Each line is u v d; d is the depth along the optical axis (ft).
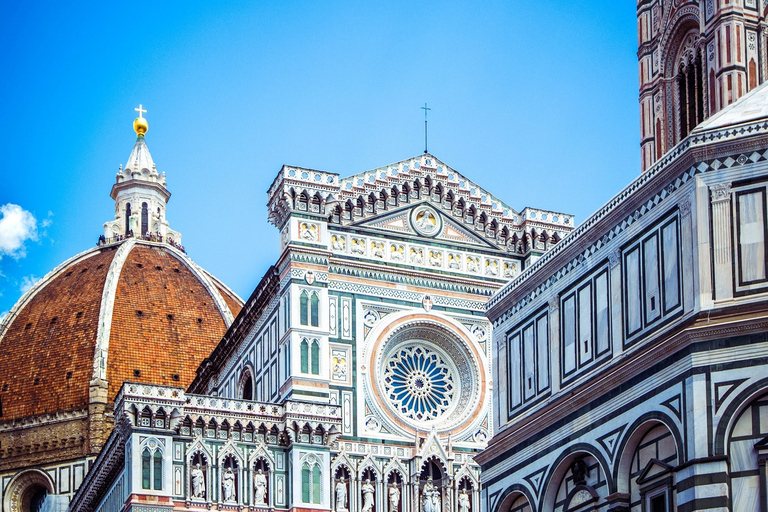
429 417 331.98
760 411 143.43
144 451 291.99
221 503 296.10
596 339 176.45
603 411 168.66
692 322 151.33
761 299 147.33
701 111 300.81
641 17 322.96
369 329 328.90
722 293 149.89
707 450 144.66
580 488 172.86
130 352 651.66
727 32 288.10
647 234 166.20
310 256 325.21
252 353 355.97
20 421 614.75
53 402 634.43
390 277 335.06
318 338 319.27
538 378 191.62
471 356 337.31
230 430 302.45
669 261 160.35
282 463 305.73
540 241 351.67
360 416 321.52
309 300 321.93
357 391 322.55
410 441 325.42
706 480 143.43
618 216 173.27
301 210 328.08
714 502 142.20
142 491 288.51
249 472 301.22
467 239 346.95
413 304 335.47
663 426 155.84
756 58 288.30
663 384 155.12
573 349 182.39
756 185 151.02
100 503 346.54
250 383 363.15
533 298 196.13
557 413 179.22
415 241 340.39
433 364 338.54
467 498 325.01
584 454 173.37
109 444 321.52
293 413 305.73
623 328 169.58
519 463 189.88
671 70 312.50
